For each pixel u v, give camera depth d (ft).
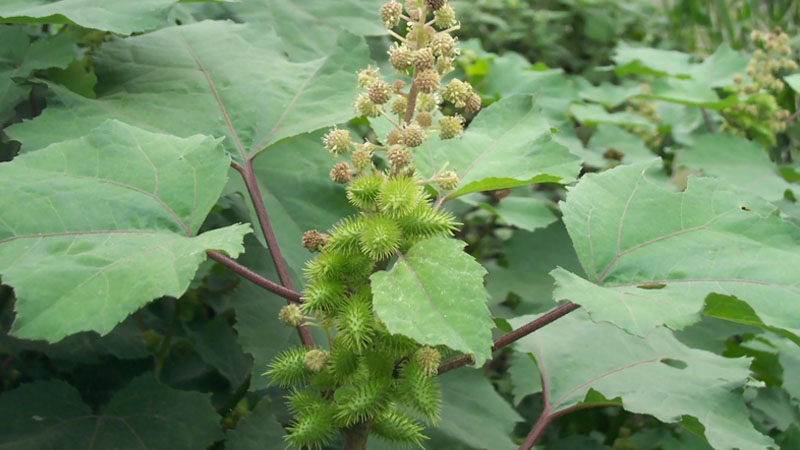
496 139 0.99
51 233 0.78
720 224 0.86
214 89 1.12
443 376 1.23
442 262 0.71
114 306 0.69
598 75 3.32
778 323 0.76
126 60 1.18
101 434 1.07
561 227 1.62
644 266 0.84
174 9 1.41
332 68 1.12
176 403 1.10
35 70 1.21
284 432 1.10
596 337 1.14
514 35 3.39
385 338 0.73
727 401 0.99
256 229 1.09
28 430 1.05
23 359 1.39
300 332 0.84
